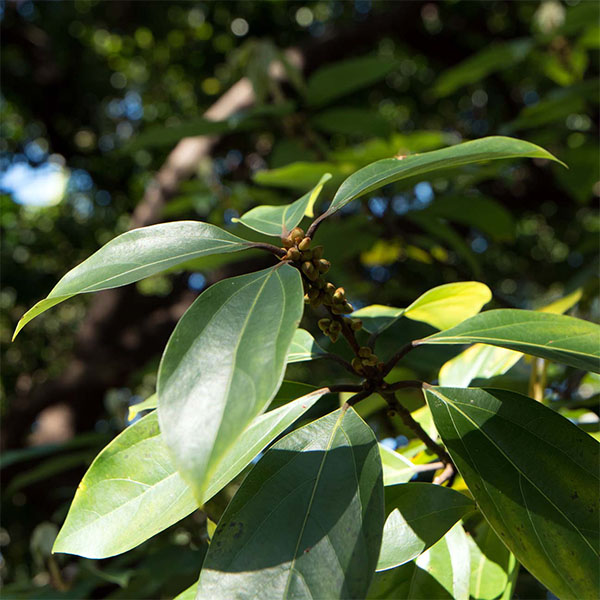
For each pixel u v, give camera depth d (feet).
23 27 9.20
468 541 1.65
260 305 1.29
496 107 8.71
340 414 1.48
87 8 9.20
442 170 2.98
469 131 9.21
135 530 1.47
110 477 1.52
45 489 5.36
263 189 4.56
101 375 6.68
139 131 10.07
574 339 1.51
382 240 3.51
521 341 1.51
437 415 1.49
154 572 2.35
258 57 3.85
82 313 9.49
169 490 1.50
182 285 7.44
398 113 9.71
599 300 3.37
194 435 1.17
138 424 1.56
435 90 4.99
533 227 8.12
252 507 1.37
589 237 3.69
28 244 9.70
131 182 10.28
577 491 1.42
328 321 1.53
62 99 9.64
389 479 1.70
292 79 3.81
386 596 1.52
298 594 1.29
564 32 4.41
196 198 4.89
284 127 3.71
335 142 7.91
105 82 9.67
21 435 6.68
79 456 3.52
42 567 2.66
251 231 2.16
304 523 1.35
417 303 1.78
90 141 10.02
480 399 1.51
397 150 3.50
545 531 1.39
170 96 10.39
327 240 3.18
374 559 1.29
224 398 1.19
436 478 1.65
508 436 1.47
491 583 1.60
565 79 5.34
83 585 2.60
